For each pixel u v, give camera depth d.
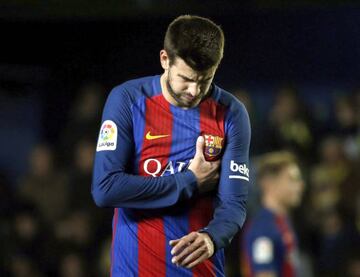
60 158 35.50
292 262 22.48
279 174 22.50
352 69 35.00
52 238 33.84
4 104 38.84
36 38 37.38
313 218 31.48
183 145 13.34
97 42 36.94
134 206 13.10
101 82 37.09
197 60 12.52
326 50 35.22
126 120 13.30
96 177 13.21
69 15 35.91
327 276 30.58
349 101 33.78
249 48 35.56
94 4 35.53
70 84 37.75
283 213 22.69
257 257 22.09
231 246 30.31
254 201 30.58
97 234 33.44
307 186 32.06
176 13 34.88
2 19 36.56
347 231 30.78
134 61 36.47
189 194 13.16
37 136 38.81
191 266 12.80
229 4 34.59
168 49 12.81
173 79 12.87
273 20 35.22
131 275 13.41
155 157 13.31
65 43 37.34
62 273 33.19
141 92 13.45
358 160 32.38
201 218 13.48
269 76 35.56
